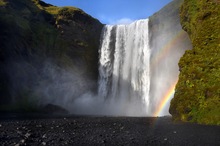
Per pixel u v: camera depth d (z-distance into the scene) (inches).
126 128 909.2
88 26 2908.5
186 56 1223.5
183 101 1083.3
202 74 1089.4
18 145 552.4
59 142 613.3
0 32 2057.1
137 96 2605.8
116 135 741.3
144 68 2603.3
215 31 1205.7
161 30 2522.1
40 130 834.8
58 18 2743.6
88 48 2812.5
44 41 2481.5
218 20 1250.0
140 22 2746.1
